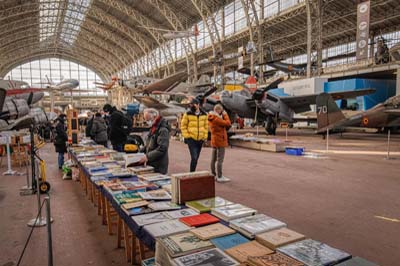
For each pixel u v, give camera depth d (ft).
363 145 32.22
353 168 19.27
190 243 4.75
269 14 64.75
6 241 9.04
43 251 8.32
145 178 9.52
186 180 6.95
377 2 52.03
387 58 50.57
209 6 77.82
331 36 68.18
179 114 44.21
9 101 29.37
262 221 5.63
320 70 52.11
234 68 98.53
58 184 16.89
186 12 81.87
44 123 47.93
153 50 113.60
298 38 73.31
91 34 126.00
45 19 113.09
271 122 45.34
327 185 14.84
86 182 13.84
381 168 19.15
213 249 4.55
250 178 16.72
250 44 60.03
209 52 85.66
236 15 72.28
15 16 92.48
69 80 82.84
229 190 14.14
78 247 8.55
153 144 11.50
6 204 12.96
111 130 19.35
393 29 63.00
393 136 44.60
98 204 11.26
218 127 15.75
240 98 44.11
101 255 8.05
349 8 56.34
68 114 22.57
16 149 24.72
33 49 141.69
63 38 139.44
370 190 13.76
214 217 5.98
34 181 14.69
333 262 4.01
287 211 10.98
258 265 3.91
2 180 18.48
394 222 9.73
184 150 31.24
